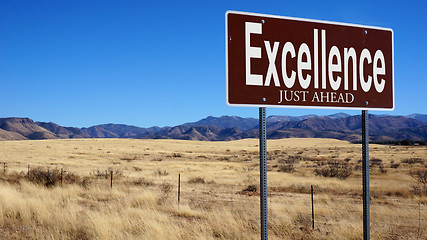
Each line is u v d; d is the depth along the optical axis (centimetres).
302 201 1658
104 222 994
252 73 419
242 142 15988
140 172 3562
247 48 420
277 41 431
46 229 979
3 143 10181
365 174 472
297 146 12775
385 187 2164
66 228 984
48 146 9462
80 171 3494
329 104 454
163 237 873
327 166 4278
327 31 457
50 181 2025
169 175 3216
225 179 2842
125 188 2041
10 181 2130
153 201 1523
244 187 2322
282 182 2566
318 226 1109
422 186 2131
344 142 14775
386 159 5653
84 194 1769
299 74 439
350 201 1683
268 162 5462
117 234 891
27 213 1142
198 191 2080
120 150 8988
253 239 898
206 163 4925
